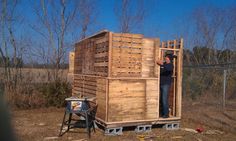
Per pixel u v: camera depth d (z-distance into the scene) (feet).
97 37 28.66
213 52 69.72
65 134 25.71
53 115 35.37
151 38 27.12
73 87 36.37
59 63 47.70
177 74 29.27
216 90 49.16
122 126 25.63
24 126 28.68
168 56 28.22
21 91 40.60
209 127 29.84
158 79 27.32
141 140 23.88
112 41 25.38
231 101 46.14
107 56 25.64
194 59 70.79
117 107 25.48
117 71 25.58
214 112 37.76
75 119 32.12
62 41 49.55
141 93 26.50
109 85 25.14
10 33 44.16
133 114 26.18
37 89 41.57
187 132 27.30
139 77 26.45
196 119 33.50
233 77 50.34
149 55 27.02
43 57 47.32
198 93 48.80
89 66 30.63
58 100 40.75
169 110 30.37
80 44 34.09
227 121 32.48
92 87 29.09
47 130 27.14
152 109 27.12
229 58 67.92
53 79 43.62
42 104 40.42
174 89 29.66
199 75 50.90
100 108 26.50
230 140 24.85
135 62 26.30
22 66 44.04
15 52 43.75
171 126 28.30
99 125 28.04
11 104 38.50
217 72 51.03
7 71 42.19
